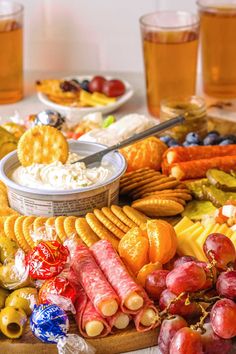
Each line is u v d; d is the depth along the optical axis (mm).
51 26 2477
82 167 1616
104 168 1653
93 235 1499
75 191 1547
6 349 1283
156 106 2154
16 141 1825
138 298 1278
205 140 1897
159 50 2078
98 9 2439
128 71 2521
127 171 1814
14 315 1280
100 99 2209
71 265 1371
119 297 1285
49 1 2439
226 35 2184
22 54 2285
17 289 1355
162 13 2252
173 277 1283
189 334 1216
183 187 1742
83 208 1580
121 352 1301
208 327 1245
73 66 2523
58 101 2232
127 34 2467
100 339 1286
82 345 1263
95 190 1566
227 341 1235
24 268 1354
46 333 1261
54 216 1580
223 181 1720
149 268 1377
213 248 1352
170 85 2123
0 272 1358
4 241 1420
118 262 1349
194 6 2408
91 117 2018
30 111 2229
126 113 2203
